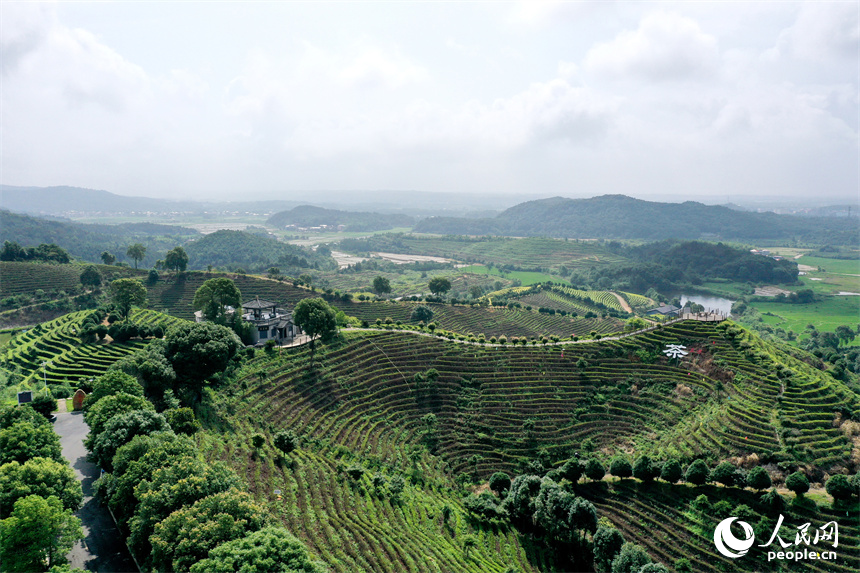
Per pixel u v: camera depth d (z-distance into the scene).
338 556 66.81
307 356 133.00
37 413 80.38
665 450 109.75
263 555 47.09
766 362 129.50
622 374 140.50
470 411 129.88
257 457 86.62
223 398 107.56
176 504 57.12
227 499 54.84
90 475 82.06
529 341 158.62
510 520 95.56
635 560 74.81
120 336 142.62
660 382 135.62
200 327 109.88
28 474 61.16
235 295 145.00
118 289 158.88
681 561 81.25
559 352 149.25
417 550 75.50
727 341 143.50
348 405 124.00
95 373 125.50
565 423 126.81
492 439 122.19
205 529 50.66
